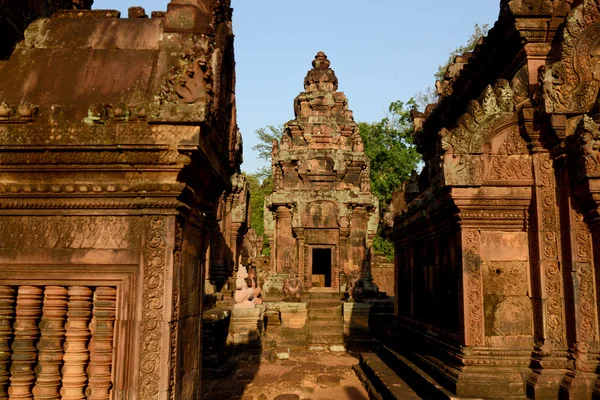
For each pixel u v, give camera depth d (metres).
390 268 27.44
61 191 3.63
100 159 3.61
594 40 6.54
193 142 3.52
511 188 6.89
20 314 3.65
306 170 23.16
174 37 3.94
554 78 6.54
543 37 6.99
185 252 4.07
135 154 3.59
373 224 23.69
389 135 33.00
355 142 23.91
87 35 4.12
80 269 3.65
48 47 4.04
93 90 3.73
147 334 3.57
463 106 9.75
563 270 6.62
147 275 3.62
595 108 6.43
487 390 6.40
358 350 15.82
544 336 6.52
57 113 3.58
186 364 4.12
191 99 3.55
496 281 6.89
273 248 22.91
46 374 3.61
